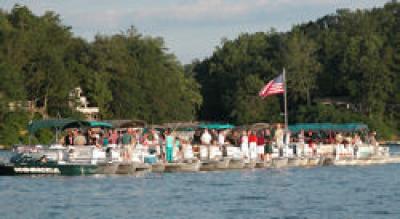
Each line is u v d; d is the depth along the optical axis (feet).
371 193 381.40
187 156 511.40
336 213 306.96
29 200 342.03
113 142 508.94
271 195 368.89
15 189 384.68
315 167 565.94
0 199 345.31
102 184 410.93
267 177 467.93
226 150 529.86
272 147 552.82
